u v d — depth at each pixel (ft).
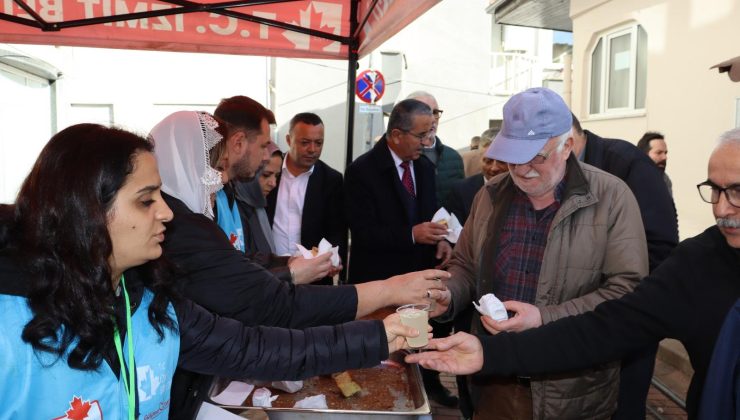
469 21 49.42
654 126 20.25
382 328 5.28
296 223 11.96
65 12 10.89
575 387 6.20
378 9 9.84
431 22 49.19
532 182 6.23
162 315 4.28
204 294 5.35
